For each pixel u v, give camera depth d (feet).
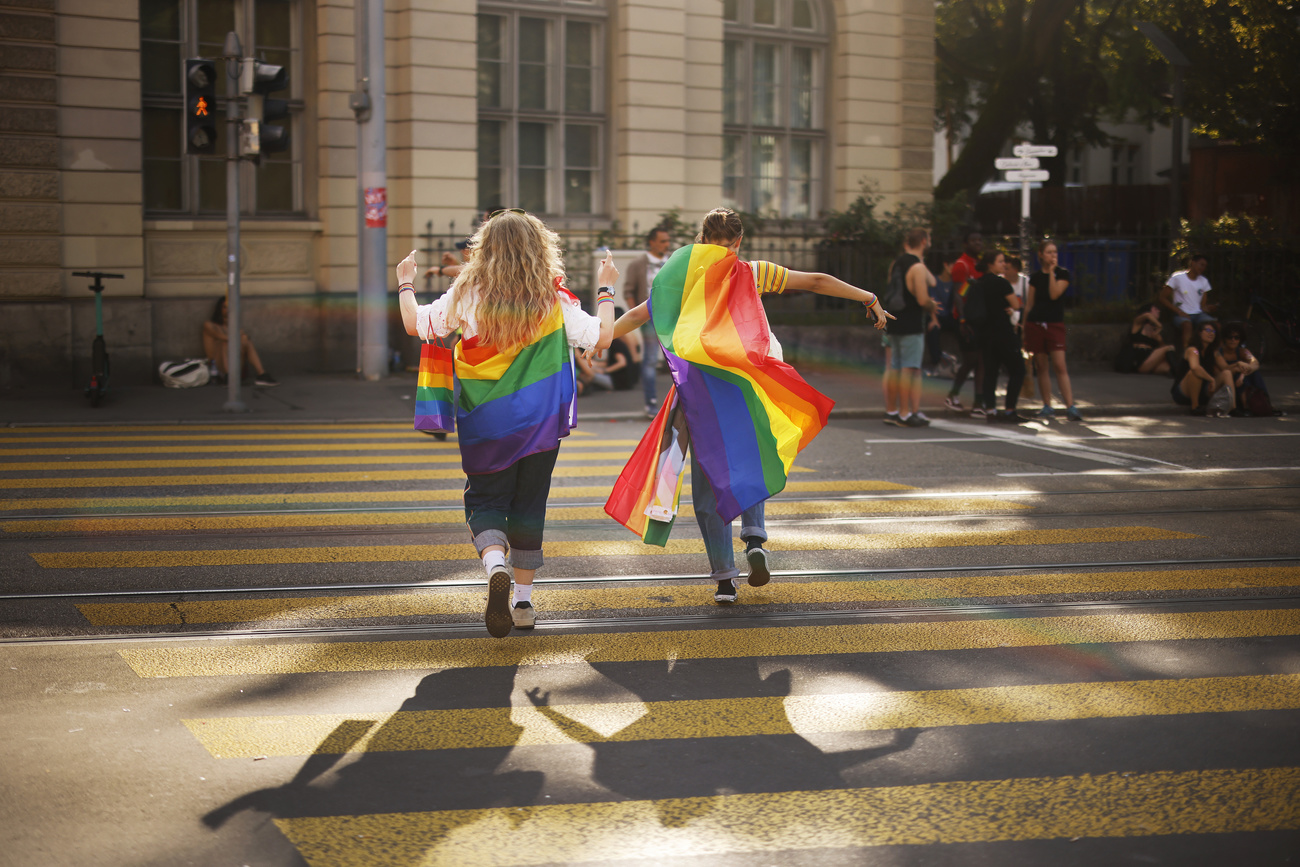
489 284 15.34
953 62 89.76
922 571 20.49
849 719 13.75
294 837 10.76
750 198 63.21
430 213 52.65
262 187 51.57
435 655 15.89
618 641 16.55
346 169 52.06
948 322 52.60
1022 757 12.67
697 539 22.86
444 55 52.31
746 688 14.74
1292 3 69.41
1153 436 37.58
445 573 20.16
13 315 44.68
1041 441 36.27
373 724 13.48
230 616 17.57
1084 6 80.43
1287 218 68.90
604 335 16.11
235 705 14.01
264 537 22.59
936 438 36.73
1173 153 63.21
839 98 64.23
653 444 18.16
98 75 45.98
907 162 65.87
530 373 15.62
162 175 49.55
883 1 64.34
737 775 12.22
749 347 17.51
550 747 12.91
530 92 56.70
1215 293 61.21
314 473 29.17
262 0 51.01
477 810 11.37
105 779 11.93
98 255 46.62
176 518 24.07
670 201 58.49
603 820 11.19
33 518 23.84
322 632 16.88
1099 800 11.64
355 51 48.55
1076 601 18.71
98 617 17.40
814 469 30.89
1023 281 44.98
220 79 50.34
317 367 52.39
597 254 48.34
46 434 35.24
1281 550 22.04
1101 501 26.81
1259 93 72.74
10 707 13.83
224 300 48.42
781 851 10.60
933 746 12.97
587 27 57.77
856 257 58.29
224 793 11.66
